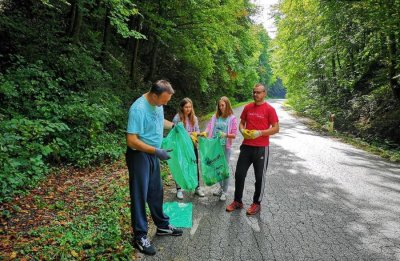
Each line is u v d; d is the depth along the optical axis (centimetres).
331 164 818
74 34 971
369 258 367
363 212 499
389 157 927
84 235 387
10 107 675
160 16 1248
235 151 945
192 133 536
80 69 911
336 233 426
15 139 563
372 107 1444
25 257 338
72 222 429
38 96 713
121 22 887
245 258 361
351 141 1215
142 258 356
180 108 551
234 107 2816
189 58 1550
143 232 369
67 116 736
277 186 622
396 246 395
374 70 1659
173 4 1242
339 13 1362
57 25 1022
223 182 535
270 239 405
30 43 877
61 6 1084
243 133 464
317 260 361
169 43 1514
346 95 1800
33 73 735
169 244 389
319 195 574
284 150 991
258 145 470
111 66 1239
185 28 1345
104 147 759
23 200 498
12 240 379
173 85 1823
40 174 580
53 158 681
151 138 368
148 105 359
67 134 727
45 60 847
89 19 1332
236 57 2433
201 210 496
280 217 473
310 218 472
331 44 1628
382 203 540
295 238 409
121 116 1028
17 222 428
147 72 1600
